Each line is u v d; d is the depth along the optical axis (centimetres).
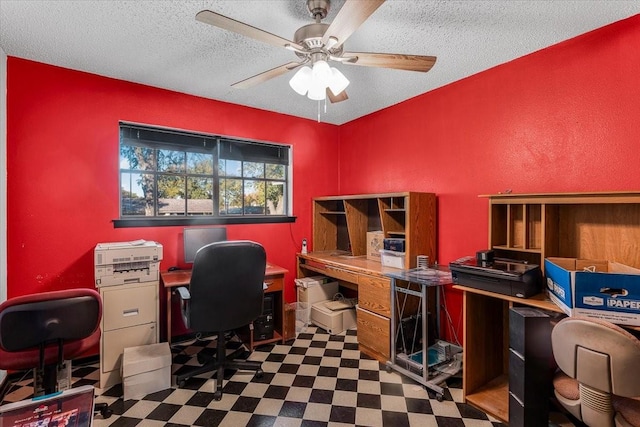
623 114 190
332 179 415
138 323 244
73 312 172
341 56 175
